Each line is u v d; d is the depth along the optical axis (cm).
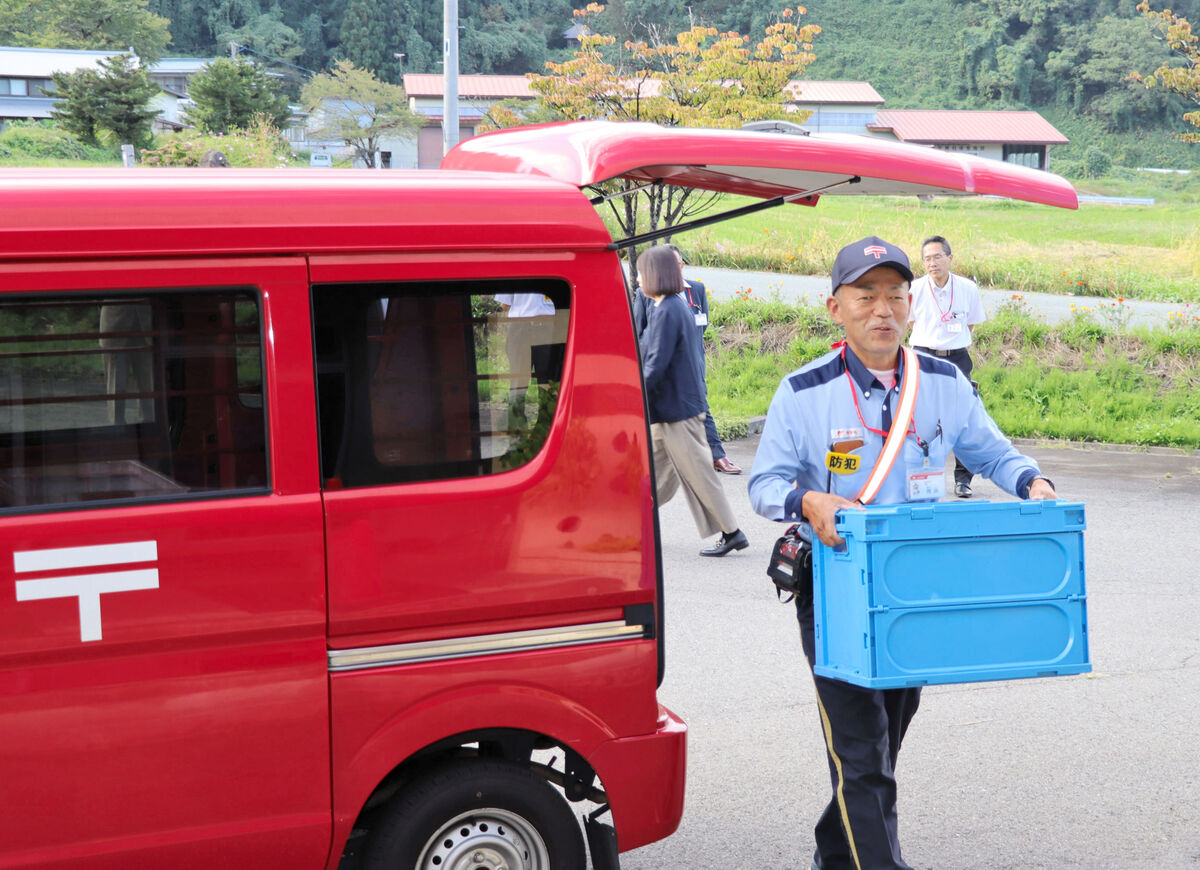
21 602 256
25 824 260
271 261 275
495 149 362
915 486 322
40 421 261
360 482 283
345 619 280
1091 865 386
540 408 299
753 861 388
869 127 8456
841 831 344
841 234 2355
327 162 4897
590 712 305
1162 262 2222
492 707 294
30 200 259
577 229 301
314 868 286
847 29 14888
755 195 408
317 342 280
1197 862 388
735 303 1748
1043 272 2058
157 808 269
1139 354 1559
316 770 281
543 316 300
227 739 273
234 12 13150
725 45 1989
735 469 966
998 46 13725
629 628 307
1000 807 430
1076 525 294
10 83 7238
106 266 263
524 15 13662
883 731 319
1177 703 536
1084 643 296
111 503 265
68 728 261
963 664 290
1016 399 1445
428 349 289
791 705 530
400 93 5556
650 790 313
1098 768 465
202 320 272
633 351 306
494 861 305
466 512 289
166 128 5919
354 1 12225
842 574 294
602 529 303
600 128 328
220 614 271
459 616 291
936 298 994
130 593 264
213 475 273
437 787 297
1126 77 12488
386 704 285
